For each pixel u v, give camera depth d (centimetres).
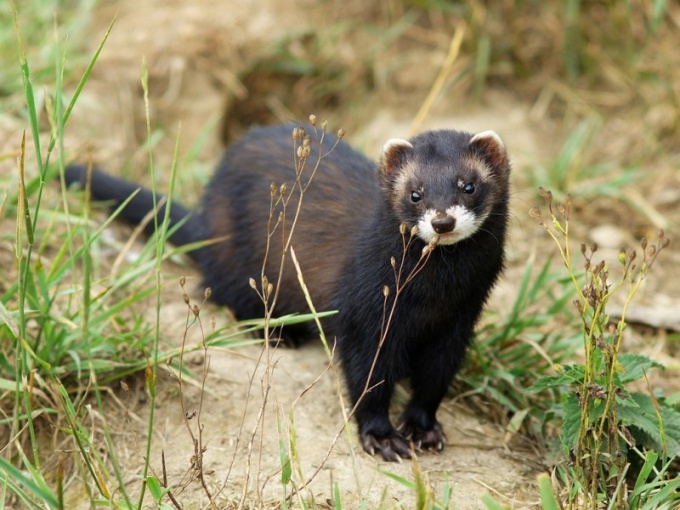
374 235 831
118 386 895
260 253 989
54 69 1263
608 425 759
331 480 721
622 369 745
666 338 1091
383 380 815
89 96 1362
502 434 896
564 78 1559
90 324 868
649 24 1551
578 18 1557
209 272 1073
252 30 1545
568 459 779
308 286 930
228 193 1045
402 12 1599
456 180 794
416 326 843
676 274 1216
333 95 1584
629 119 1497
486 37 1552
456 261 815
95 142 1323
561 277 1135
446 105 1540
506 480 809
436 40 1580
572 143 1376
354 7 1605
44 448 848
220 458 814
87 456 734
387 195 822
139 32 1488
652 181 1386
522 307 1011
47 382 849
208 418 869
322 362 977
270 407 881
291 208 962
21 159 706
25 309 869
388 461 823
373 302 832
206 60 1497
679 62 1512
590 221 1319
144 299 1029
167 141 1421
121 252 1051
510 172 850
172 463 816
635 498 731
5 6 1420
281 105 1566
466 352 878
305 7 1598
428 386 873
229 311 1061
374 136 1517
